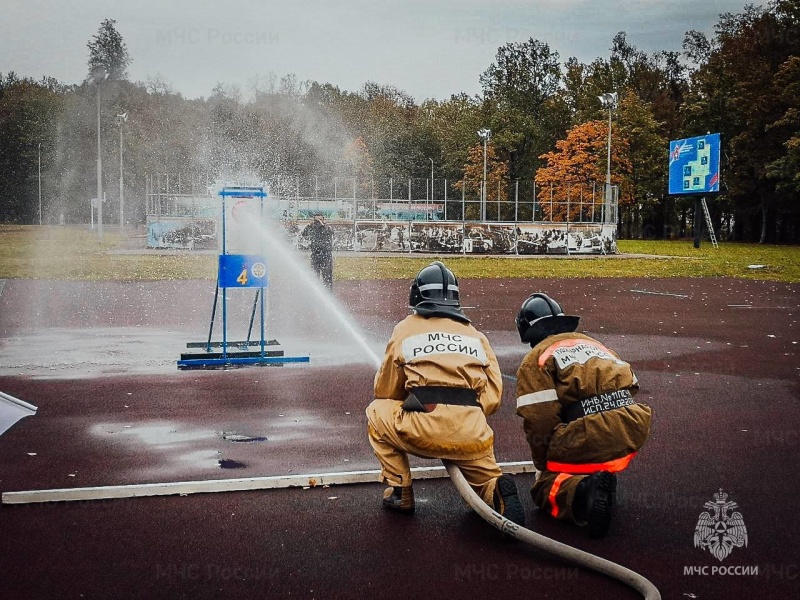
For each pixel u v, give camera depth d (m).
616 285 24.86
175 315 15.70
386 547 4.54
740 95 67.06
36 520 4.91
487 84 76.69
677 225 83.25
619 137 68.56
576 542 4.66
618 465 4.92
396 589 4.01
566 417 5.03
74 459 6.14
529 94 75.81
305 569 4.23
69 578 4.11
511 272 29.55
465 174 68.44
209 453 6.33
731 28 73.38
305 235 20.14
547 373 5.02
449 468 4.84
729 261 38.84
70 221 92.75
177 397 8.38
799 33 66.06
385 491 5.28
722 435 7.11
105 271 27.08
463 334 5.04
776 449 6.67
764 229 68.00
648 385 9.38
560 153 69.00
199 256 36.19
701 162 51.25
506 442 6.79
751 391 9.06
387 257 38.22
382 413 5.06
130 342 12.13
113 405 7.98
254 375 9.66
